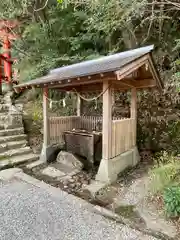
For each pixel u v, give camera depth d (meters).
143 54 3.56
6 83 7.64
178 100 5.25
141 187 3.50
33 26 6.75
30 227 2.26
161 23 5.13
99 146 4.65
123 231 2.27
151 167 4.47
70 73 4.12
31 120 6.39
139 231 2.29
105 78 3.39
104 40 6.37
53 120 5.04
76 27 6.50
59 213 2.58
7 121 5.70
